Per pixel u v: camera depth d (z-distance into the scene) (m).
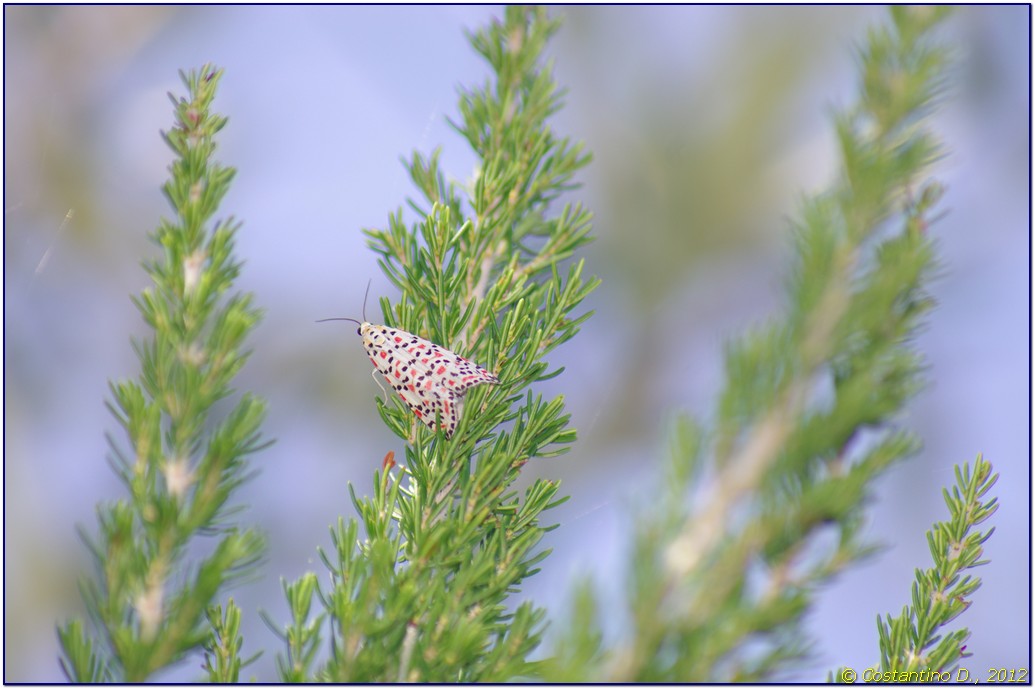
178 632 0.56
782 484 0.56
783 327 0.57
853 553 0.56
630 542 0.56
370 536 0.57
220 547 0.56
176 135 0.57
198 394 0.57
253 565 0.57
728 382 0.57
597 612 0.55
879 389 0.57
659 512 0.56
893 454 0.56
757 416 0.57
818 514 0.56
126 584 0.56
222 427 0.57
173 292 0.57
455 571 0.57
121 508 0.56
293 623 0.56
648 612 0.55
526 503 0.57
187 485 0.57
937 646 0.57
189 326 0.57
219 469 0.57
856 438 0.57
